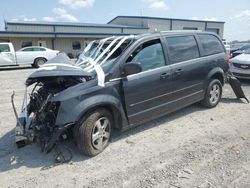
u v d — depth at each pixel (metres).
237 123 5.13
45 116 3.76
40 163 3.78
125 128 4.29
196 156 3.80
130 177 3.33
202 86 5.66
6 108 6.75
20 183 3.29
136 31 41.50
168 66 4.80
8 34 30.00
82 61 4.85
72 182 3.28
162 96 4.72
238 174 3.29
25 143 3.90
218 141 4.30
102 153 4.00
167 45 4.88
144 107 4.46
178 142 4.32
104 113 3.94
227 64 6.31
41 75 3.63
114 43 4.55
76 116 3.59
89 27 37.41
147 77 4.41
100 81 3.84
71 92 3.65
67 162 3.76
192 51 5.41
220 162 3.60
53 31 35.28
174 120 5.37
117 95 4.06
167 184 3.14
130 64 3.98
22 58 18.20
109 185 3.18
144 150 4.07
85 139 3.74
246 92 7.85
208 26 51.06
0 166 3.73
